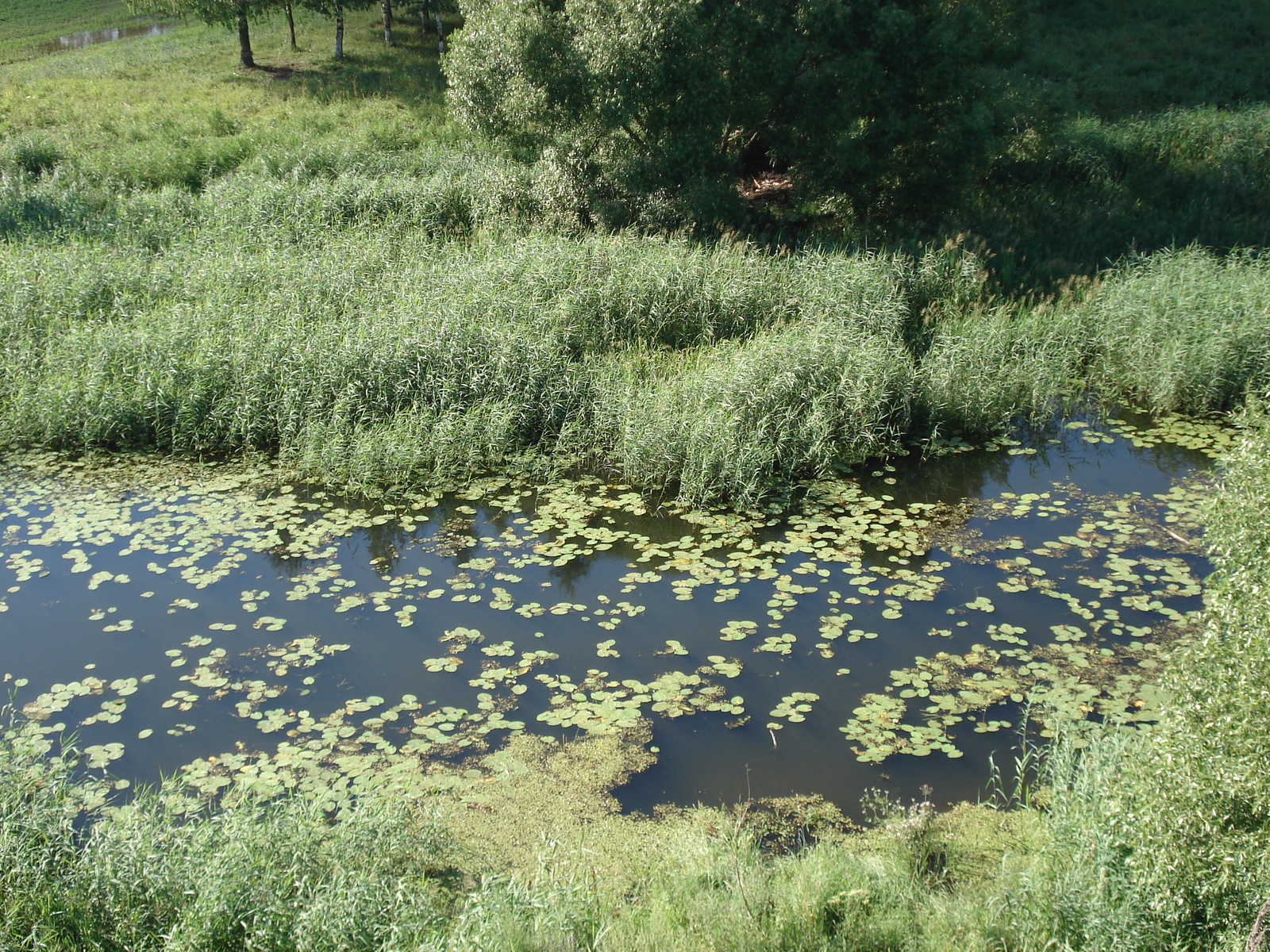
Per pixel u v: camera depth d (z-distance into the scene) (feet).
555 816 17.17
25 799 15.78
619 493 31.19
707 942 13.21
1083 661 21.84
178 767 18.48
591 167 50.65
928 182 53.57
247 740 19.35
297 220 51.24
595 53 45.91
